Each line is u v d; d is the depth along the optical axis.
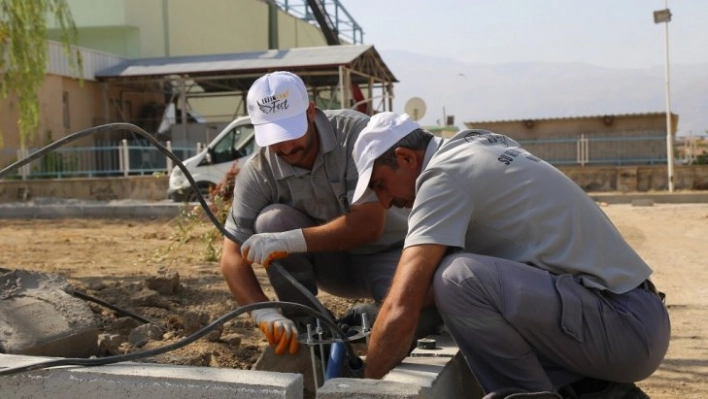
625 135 23.73
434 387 2.78
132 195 19.84
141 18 29.92
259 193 3.96
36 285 3.83
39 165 21.75
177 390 2.71
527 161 3.01
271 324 3.48
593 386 3.11
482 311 2.83
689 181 20.88
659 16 20.33
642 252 9.59
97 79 25.67
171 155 3.55
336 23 38.59
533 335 2.86
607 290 2.88
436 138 3.29
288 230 3.85
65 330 3.49
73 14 29.02
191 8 33.03
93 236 11.30
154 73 25.39
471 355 2.96
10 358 3.04
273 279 3.83
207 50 34.38
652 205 16.91
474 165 2.94
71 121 24.75
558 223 2.91
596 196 18.47
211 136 25.92
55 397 2.87
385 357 2.85
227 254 3.88
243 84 29.23
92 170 22.19
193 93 30.88
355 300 5.64
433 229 2.87
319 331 3.43
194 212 9.67
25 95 16.56
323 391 2.64
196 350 4.09
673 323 5.68
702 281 7.43
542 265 2.92
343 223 3.66
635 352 2.87
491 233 2.98
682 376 4.38
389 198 3.24
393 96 29.56
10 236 11.23
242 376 2.70
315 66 24.41
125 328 4.51
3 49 16.17
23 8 15.95
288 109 3.59
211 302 5.46
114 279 6.62
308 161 3.81
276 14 38.38
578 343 2.84
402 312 2.82
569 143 23.73
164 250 9.05
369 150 3.15
